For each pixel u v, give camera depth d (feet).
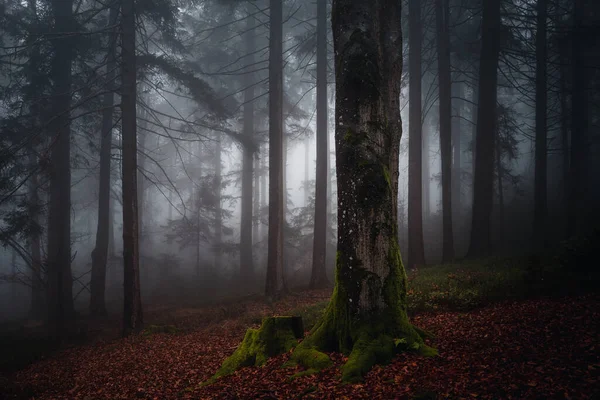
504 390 16.12
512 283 32.91
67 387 29.53
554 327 22.34
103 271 63.41
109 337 47.44
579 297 27.53
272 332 25.57
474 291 32.96
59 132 50.72
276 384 20.44
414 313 32.09
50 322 57.88
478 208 59.72
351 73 23.15
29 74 56.44
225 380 23.17
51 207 60.23
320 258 64.34
